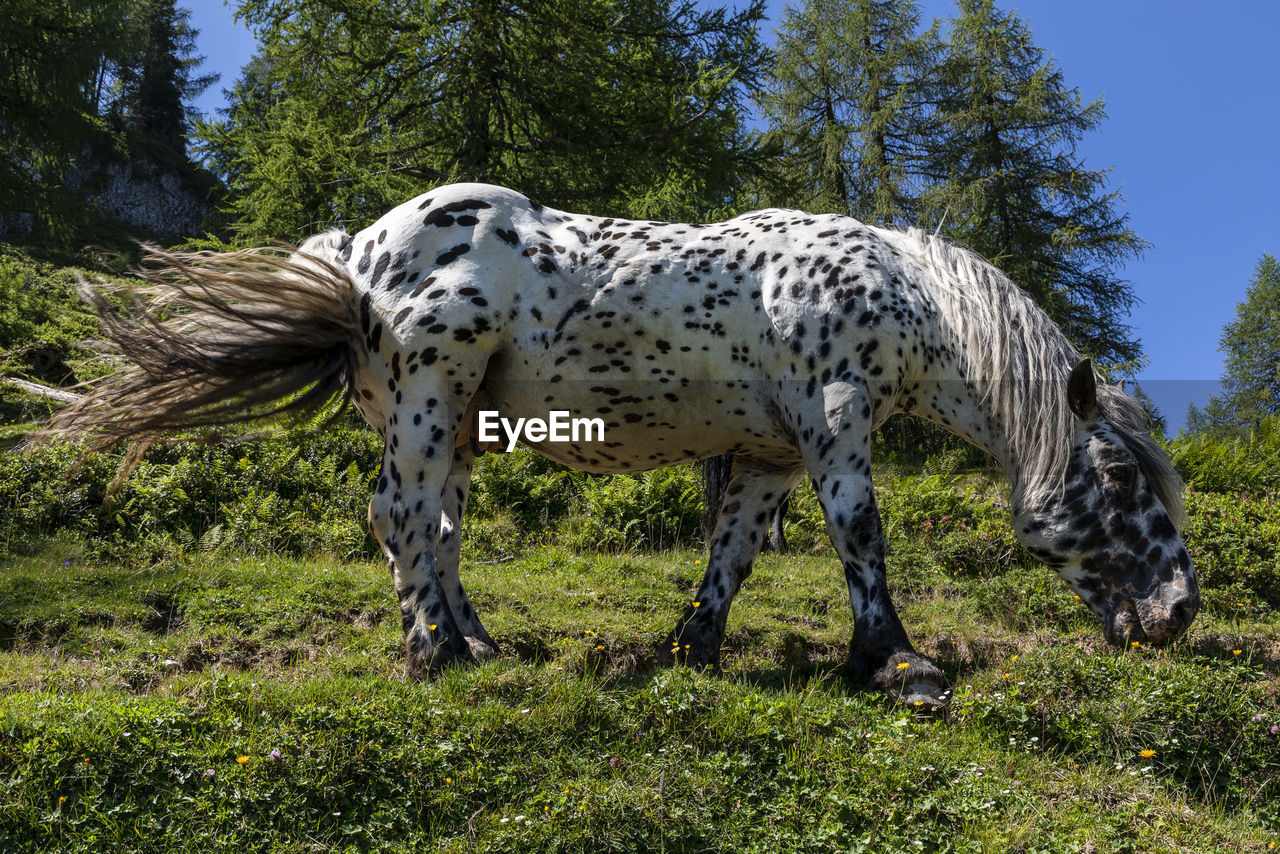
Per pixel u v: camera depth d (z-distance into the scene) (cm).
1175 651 498
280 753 346
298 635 548
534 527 935
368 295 457
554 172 1135
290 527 802
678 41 1169
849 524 437
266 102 1136
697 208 1098
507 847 323
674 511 938
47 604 558
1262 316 4500
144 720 356
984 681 470
